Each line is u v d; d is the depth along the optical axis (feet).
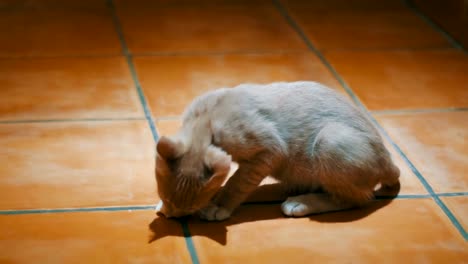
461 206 3.65
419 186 3.76
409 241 3.42
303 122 3.50
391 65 4.92
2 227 3.36
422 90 4.63
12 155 3.80
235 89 3.51
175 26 5.32
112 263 3.23
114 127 4.08
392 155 3.97
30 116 4.14
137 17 5.42
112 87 4.48
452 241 3.44
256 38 5.21
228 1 5.80
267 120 3.45
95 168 3.75
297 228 3.45
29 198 3.53
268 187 3.71
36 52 4.83
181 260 3.26
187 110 3.49
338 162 3.44
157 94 4.42
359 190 3.50
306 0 5.90
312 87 3.60
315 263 3.28
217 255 3.29
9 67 4.62
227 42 5.13
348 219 3.52
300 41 5.20
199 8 5.65
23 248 3.27
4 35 5.01
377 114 4.34
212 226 3.44
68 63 4.72
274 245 3.35
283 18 5.55
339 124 3.50
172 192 3.24
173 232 3.39
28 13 5.37
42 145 3.90
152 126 4.11
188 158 3.25
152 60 4.82
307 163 3.53
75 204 3.51
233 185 3.48
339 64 4.90
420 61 5.00
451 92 4.62
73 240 3.32
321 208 3.54
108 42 5.03
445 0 5.45
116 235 3.36
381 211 3.58
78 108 4.24
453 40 5.33
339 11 5.72
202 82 4.59
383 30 5.44
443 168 3.90
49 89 4.41
